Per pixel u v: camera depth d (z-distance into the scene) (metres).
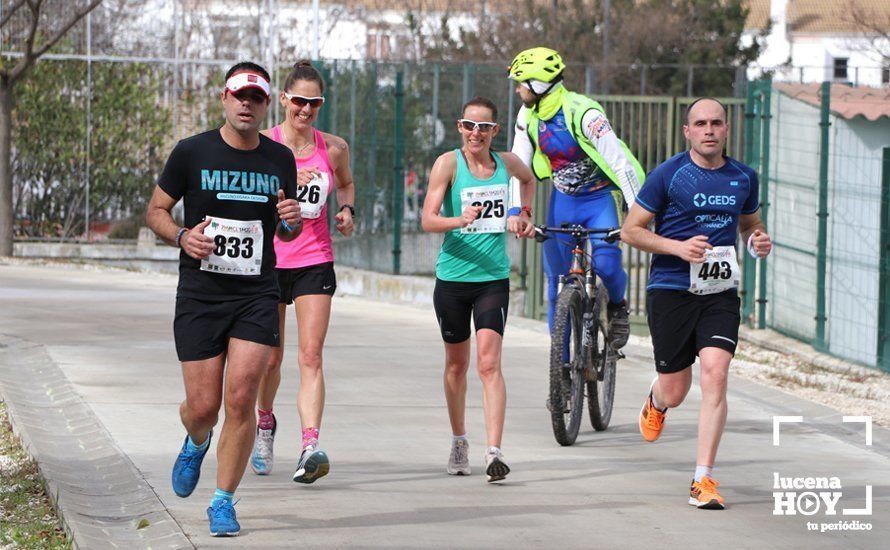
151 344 37.81
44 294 49.47
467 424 28.47
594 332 27.80
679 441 27.58
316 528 19.30
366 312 47.56
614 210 29.47
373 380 33.41
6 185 64.19
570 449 26.50
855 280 44.03
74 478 22.31
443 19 111.19
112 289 52.22
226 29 77.06
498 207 23.11
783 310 46.59
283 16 106.94
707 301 21.94
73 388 30.66
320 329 22.33
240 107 18.20
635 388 34.00
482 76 54.69
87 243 66.88
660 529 20.03
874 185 43.78
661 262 22.23
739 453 26.53
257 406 25.30
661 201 21.81
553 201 29.80
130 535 19.02
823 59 171.75
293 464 23.98
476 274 22.98
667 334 22.22
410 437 26.86
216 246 18.30
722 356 21.58
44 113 66.44
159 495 21.08
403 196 57.16
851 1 106.62
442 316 23.22
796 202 45.97
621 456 25.88
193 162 18.33
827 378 38.75
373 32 124.56
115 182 67.12
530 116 29.55
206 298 18.39
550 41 103.50
